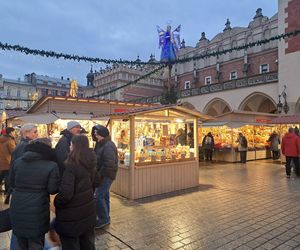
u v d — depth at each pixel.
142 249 3.86
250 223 4.85
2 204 6.00
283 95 20.39
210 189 7.58
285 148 9.63
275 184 8.28
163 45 12.40
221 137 15.58
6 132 6.81
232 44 29.53
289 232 4.45
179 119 7.78
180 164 7.58
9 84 57.69
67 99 12.15
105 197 4.73
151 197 6.74
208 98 26.81
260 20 27.12
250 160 15.55
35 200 2.79
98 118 8.04
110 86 40.22
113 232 4.46
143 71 38.81
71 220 2.87
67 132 4.35
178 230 4.54
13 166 3.02
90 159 3.03
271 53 25.28
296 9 20.11
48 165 2.87
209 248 3.88
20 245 2.95
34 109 13.91
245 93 23.64
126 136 7.15
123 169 6.90
